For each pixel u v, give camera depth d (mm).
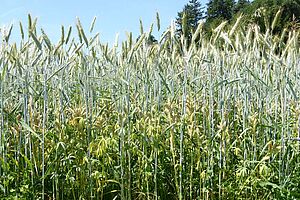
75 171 4836
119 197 4863
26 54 4836
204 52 5418
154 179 4648
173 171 4965
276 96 5035
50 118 5676
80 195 4574
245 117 5516
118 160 4871
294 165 4699
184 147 4953
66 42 4688
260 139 5250
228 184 4676
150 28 4723
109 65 6555
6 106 5227
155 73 5715
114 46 5570
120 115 4535
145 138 4586
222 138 4723
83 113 4859
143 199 4809
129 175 4531
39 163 4648
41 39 5020
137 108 5016
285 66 4691
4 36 4477
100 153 4469
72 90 6586
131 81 6242
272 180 4648
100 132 4898
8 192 4340
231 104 6371
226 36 5254
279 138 5297
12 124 4988
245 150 4789
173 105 5113
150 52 5332
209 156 4961
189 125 4812
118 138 4777
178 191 4648
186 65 4914
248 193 4785
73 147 4547
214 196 4703
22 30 4703
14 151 4914
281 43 4949
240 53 5441
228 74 6070
